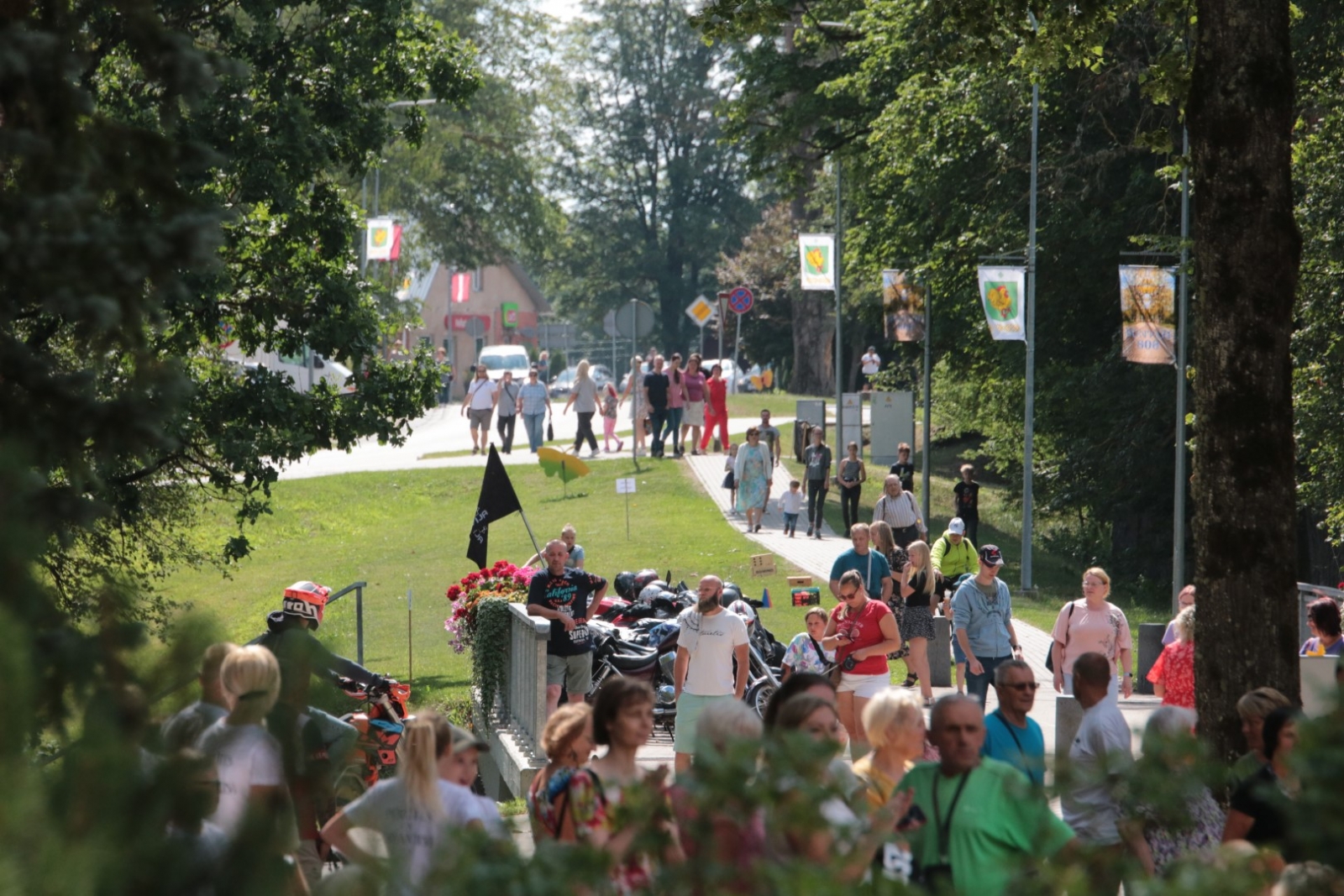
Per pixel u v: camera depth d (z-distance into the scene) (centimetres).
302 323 5944
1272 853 1069
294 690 1011
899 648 4628
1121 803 1237
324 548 11544
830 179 18275
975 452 16738
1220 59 3031
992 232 11869
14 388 1270
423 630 8288
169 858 822
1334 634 4312
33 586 866
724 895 1002
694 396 14650
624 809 1060
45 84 1311
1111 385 11888
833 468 15862
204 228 1326
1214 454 3042
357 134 6128
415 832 1173
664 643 5512
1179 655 4194
